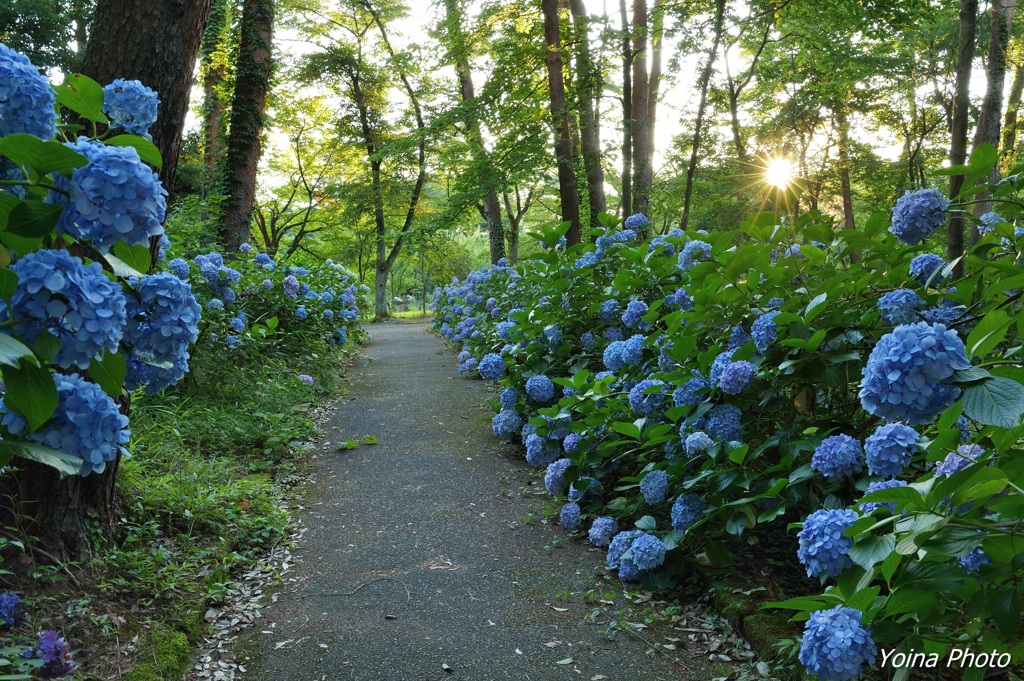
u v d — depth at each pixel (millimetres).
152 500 3871
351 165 27875
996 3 6742
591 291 5914
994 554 1621
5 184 1403
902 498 1574
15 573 2803
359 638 3059
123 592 3084
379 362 11242
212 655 2926
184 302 1673
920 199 2812
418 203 28781
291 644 3012
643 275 5270
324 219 29141
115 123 1871
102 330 1359
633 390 4023
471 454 5859
